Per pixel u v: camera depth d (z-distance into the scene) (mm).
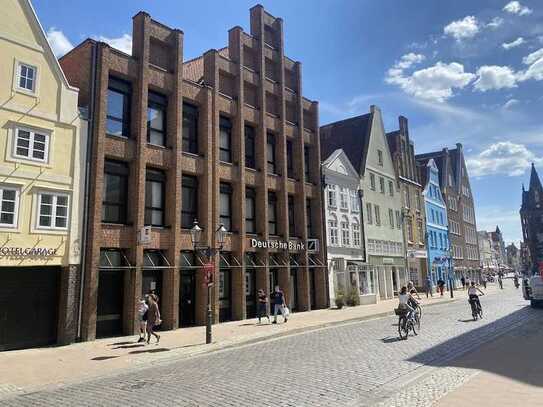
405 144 49062
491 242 114688
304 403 7855
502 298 36406
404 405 7516
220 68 24766
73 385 10406
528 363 10734
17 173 15508
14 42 15992
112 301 18312
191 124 22984
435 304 31859
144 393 9125
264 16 28766
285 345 15289
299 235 29391
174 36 21984
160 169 21047
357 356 12422
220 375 10609
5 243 14914
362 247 36125
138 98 19859
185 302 21453
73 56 19453
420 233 49156
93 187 17656
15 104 15758
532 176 92250
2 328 14922
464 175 71625
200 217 22312
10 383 10477
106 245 17984
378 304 32406
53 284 16469
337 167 34500
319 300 30344
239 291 23594
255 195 26484
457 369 10297
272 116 28219
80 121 17656
